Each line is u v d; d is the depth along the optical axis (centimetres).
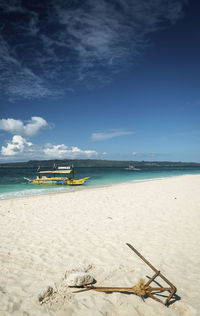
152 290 370
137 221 850
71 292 366
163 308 328
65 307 325
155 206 1129
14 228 764
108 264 484
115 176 4581
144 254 541
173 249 573
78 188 2328
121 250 567
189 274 443
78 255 535
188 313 321
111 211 1030
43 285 389
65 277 421
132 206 1138
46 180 2747
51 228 763
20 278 417
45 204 1220
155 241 632
